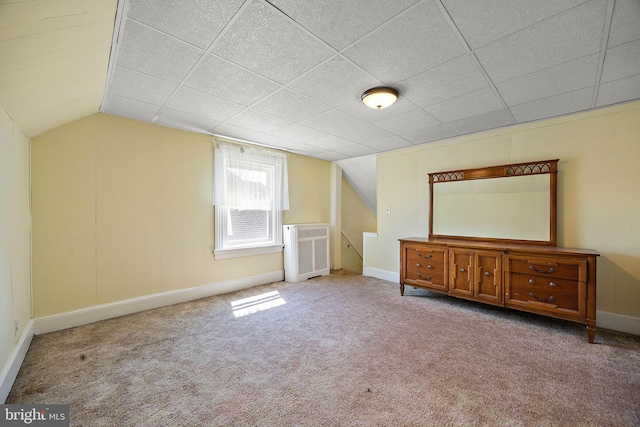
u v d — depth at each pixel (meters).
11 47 1.14
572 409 1.46
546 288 2.46
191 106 2.59
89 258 2.65
